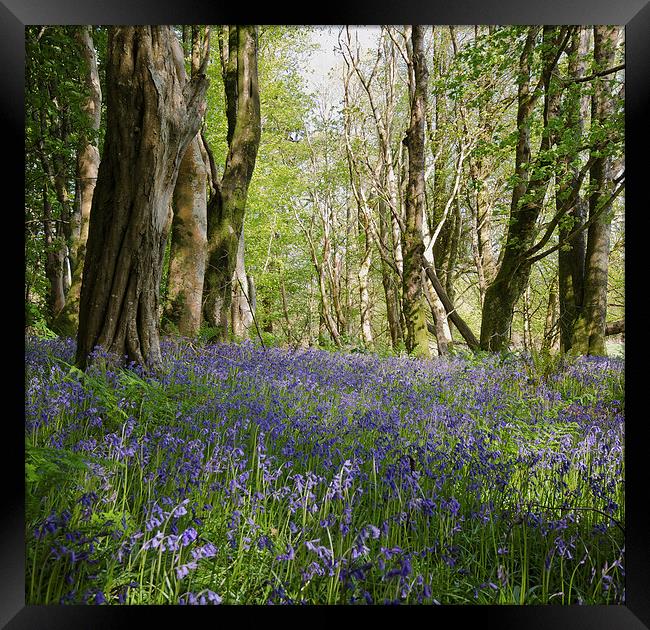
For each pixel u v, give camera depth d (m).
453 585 2.82
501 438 5.17
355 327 29.69
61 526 2.44
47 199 11.75
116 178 5.96
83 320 5.94
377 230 21.05
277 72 20.64
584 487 3.84
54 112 10.47
